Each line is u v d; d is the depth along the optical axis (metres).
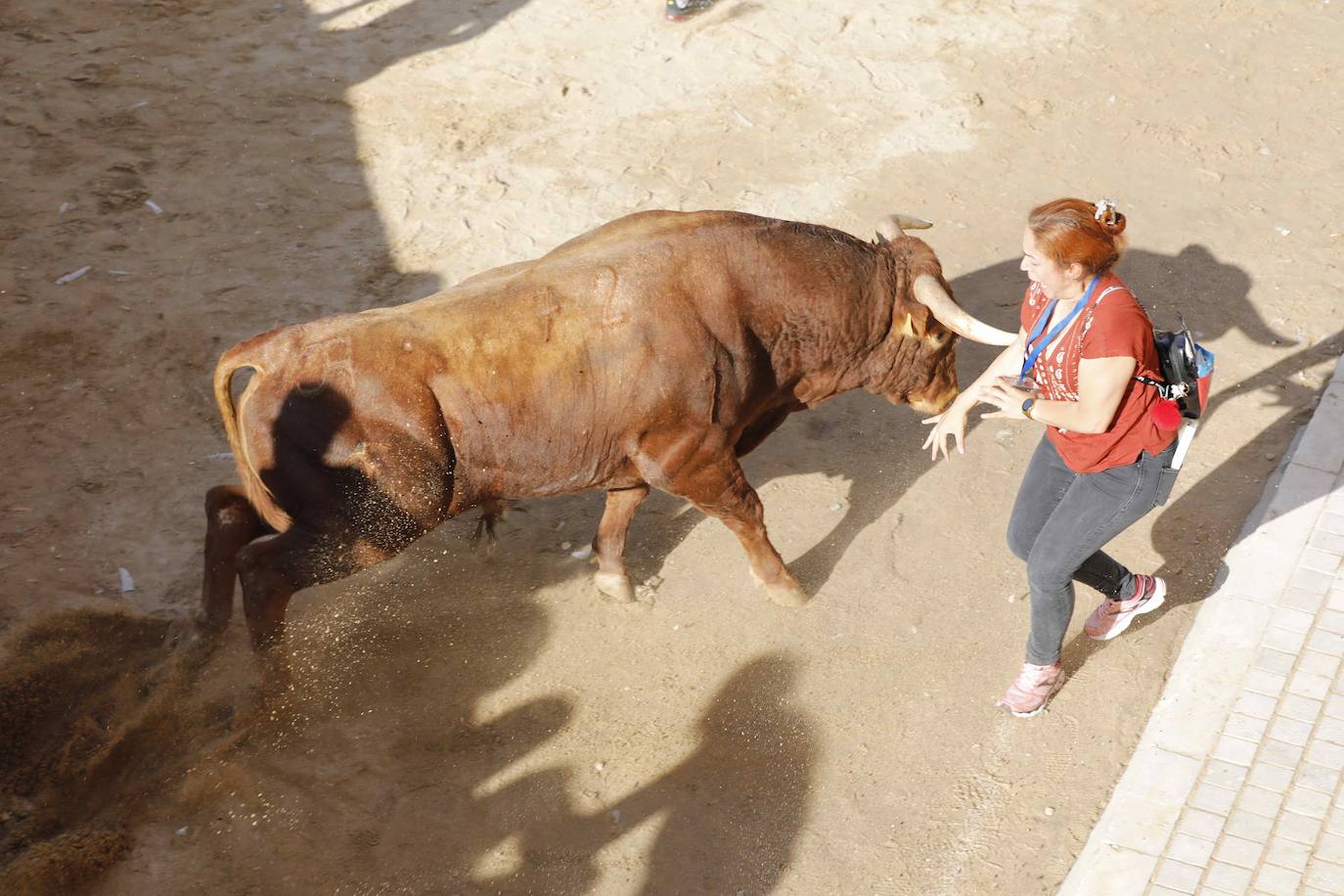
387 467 4.29
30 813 4.25
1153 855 4.17
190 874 4.14
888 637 5.18
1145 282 7.36
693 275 4.59
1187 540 5.54
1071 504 4.20
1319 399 6.39
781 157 8.64
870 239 7.73
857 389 6.65
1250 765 4.48
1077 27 10.42
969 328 4.71
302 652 4.98
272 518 4.56
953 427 4.44
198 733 4.59
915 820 4.43
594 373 4.46
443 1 10.76
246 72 9.50
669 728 4.78
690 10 10.40
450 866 4.24
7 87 9.05
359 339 4.30
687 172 8.44
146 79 9.31
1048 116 9.18
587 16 10.55
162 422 6.19
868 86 9.55
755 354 4.75
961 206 8.12
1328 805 4.33
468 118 9.04
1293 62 9.95
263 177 8.23
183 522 5.60
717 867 4.27
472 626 5.19
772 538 5.68
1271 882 4.07
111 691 4.71
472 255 7.53
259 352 4.34
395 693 4.87
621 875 4.23
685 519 5.81
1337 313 7.09
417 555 5.53
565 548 5.62
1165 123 9.11
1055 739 4.71
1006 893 4.17
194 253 7.44
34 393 6.29
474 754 4.64
